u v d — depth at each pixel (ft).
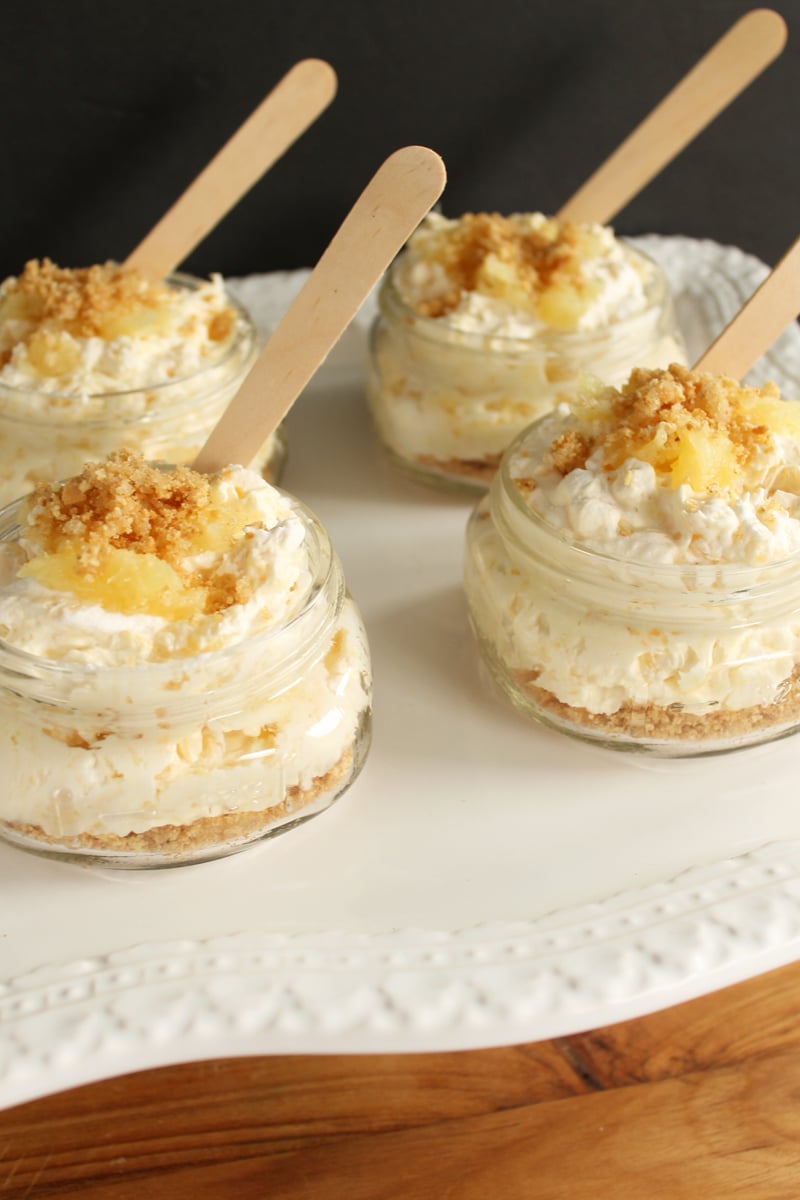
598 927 1.61
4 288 1.92
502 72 2.07
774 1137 1.63
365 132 2.10
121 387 1.85
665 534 1.65
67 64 2.01
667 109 1.97
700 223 2.22
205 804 1.60
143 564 1.59
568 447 1.70
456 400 1.91
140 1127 1.64
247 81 2.05
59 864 1.65
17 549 1.64
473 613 1.76
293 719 1.62
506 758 1.72
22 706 1.59
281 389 1.67
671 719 1.67
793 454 1.69
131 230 2.13
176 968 1.58
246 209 2.14
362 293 1.64
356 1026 1.55
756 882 1.63
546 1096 1.65
